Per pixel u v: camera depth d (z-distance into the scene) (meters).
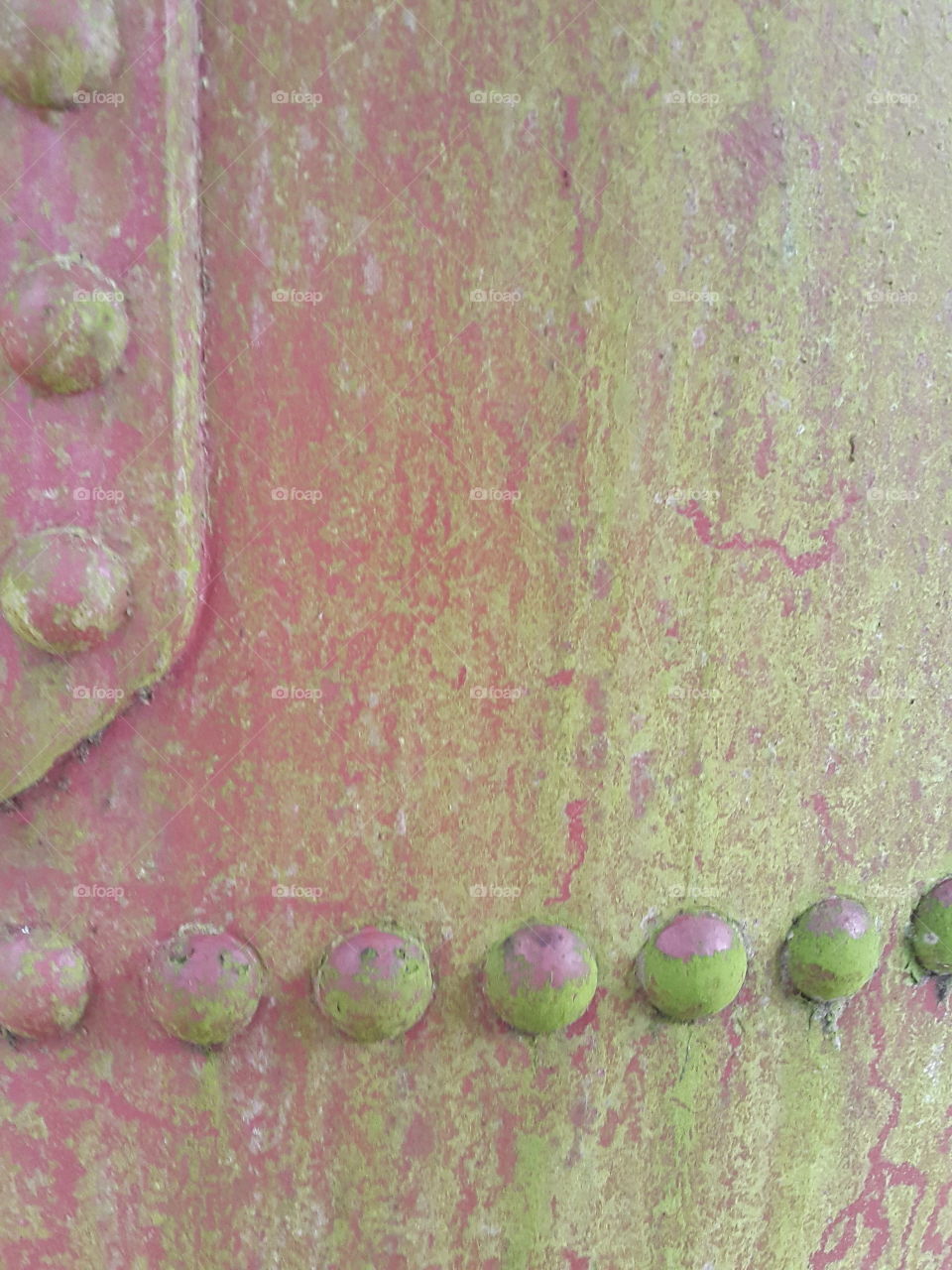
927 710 0.38
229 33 0.32
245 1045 0.36
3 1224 0.36
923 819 0.38
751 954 0.38
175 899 0.35
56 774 0.34
